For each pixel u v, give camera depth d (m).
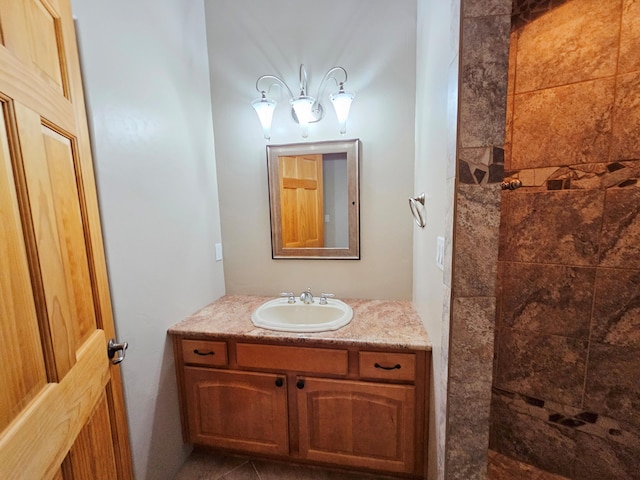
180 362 1.45
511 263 1.43
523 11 1.30
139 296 1.21
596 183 1.23
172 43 1.44
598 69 1.18
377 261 1.76
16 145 0.56
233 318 1.54
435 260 1.11
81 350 0.76
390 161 1.68
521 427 1.49
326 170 1.75
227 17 1.74
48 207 0.65
